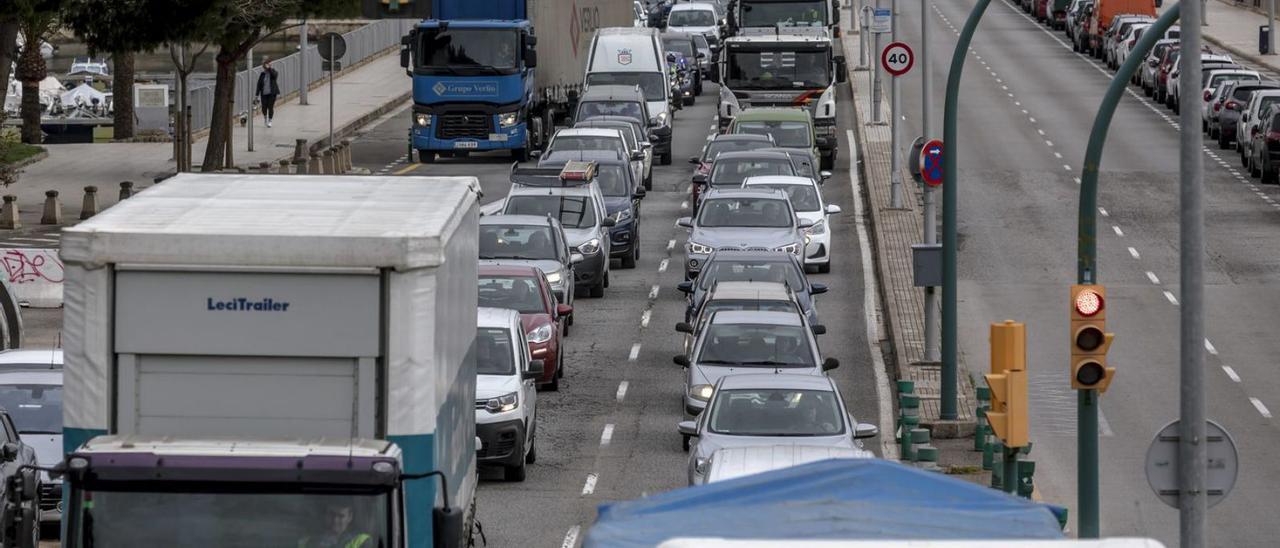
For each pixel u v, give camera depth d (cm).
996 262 7775
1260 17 19988
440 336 2806
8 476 3678
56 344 6088
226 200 3106
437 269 2730
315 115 12950
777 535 2050
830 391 4312
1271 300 7006
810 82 11088
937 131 11925
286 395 2717
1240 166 10600
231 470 2505
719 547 1822
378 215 2948
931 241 5819
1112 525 4244
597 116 10594
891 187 9119
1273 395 5609
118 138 11812
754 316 5222
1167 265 7712
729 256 6438
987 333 6488
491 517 4181
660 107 11356
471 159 11150
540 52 11638
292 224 2805
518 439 4481
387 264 2667
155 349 2712
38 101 11412
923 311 6725
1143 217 8800
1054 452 4969
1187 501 3072
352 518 2519
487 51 10631
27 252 6750
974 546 1864
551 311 5762
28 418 4178
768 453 3609
